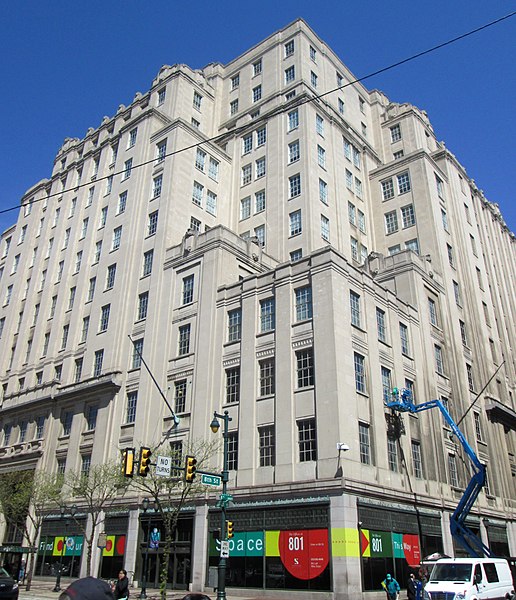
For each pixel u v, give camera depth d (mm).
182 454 32344
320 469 28500
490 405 45750
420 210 51469
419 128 62031
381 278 43938
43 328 52719
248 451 31875
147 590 31156
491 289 58062
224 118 60094
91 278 50000
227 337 36938
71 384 44250
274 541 28438
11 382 52250
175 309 40938
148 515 33125
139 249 46375
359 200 53969
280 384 32156
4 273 62562
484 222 63281
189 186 48375
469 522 36781
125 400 40688
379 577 27266
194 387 36469
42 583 36219
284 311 33969
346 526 26312
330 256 32969
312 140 49719
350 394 30453
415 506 32188
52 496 36750
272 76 57469
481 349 49125
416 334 40219
